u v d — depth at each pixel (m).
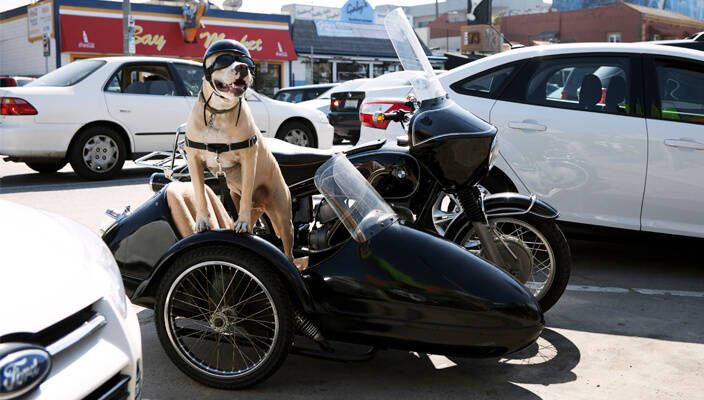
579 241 6.45
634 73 5.21
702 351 3.88
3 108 8.60
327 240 3.77
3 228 2.57
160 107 9.56
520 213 4.14
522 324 3.24
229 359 3.64
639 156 5.08
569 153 5.22
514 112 5.38
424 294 3.25
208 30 25.20
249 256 3.24
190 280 3.39
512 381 3.50
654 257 5.89
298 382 3.46
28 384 1.91
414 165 4.10
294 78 28.22
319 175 3.58
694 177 5.00
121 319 2.36
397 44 4.54
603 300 4.75
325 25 29.42
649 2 47.06
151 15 23.77
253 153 3.36
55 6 22.23
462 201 4.09
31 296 2.11
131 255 3.85
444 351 3.31
